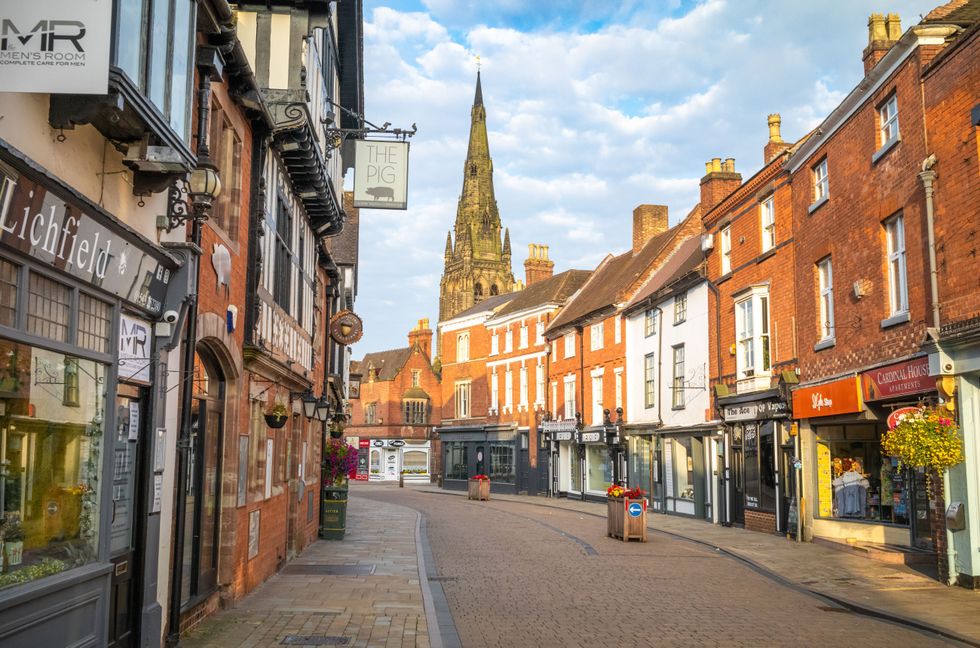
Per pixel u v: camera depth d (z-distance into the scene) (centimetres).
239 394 1057
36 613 555
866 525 1684
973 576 1201
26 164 498
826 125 1722
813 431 1869
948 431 1190
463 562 1573
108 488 668
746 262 2244
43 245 551
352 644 855
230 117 994
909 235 1394
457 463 5194
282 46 1201
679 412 2766
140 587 732
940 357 1228
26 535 567
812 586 1268
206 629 909
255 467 1213
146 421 755
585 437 3634
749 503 2228
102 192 636
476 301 10594
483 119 11244
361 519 2569
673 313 2845
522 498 4047
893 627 975
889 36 1720
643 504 1970
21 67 500
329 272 2005
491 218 10919
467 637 916
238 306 1044
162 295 768
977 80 1176
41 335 573
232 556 1041
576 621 1009
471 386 5100
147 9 590
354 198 1466
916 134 1366
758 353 2144
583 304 3997
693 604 1130
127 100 559
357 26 1773
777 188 2062
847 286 1661
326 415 1794
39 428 579
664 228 3912
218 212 982
